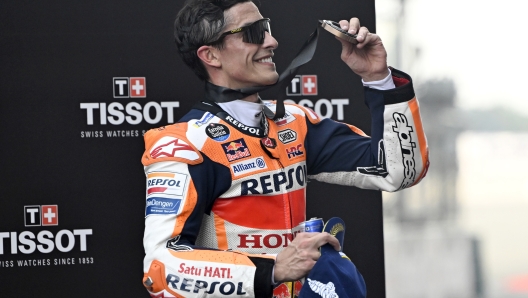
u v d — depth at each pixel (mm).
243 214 5383
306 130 5887
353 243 7590
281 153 5539
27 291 7090
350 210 7590
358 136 6027
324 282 4801
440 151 15766
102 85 7152
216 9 5520
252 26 5441
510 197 16672
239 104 5551
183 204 5141
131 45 7188
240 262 4918
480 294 15945
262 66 5551
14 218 7047
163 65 7238
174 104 7270
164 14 7219
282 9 7375
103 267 7203
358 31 5512
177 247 5047
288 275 4859
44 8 7016
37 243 7090
